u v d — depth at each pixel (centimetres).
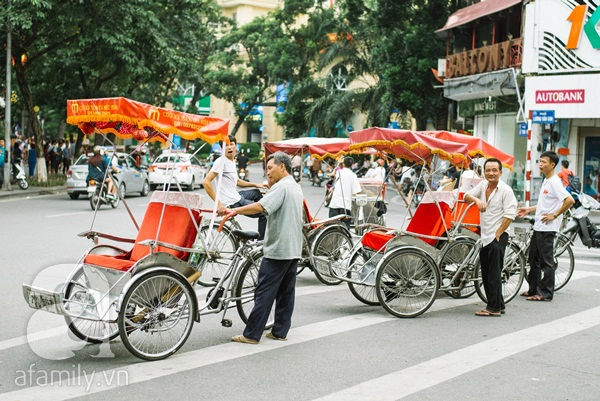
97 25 2703
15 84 3359
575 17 2233
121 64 2998
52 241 1421
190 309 698
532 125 2381
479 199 914
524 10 2470
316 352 713
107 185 2230
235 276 781
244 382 612
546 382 629
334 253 1073
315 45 5122
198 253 748
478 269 974
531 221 1100
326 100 4394
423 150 1005
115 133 794
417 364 677
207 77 5075
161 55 2925
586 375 652
